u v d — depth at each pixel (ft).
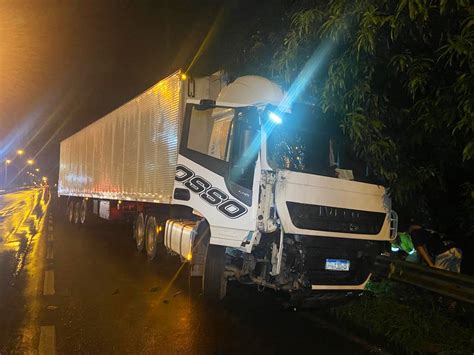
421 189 22.18
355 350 17.87
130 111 39.88
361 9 17.35
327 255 21.04
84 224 59.72
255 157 20.84
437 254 23.61
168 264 34.86
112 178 45.32
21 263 33.40
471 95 15.80
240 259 23.18
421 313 20.17
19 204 116.67
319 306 21.13
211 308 23.06
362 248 22.00
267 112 20.89
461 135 18.93
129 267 33.27
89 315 21.08
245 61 29.37
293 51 21.83
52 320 20.18
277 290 21.53
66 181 74.84
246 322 21.06
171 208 29.25
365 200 22.12
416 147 21.54
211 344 17.92
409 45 18.60
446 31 17.15
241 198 21.08
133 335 18.61
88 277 29.22
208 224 24.44
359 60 18.75
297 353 17.30
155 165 32.76
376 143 19.80
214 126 23.27
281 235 19.85
